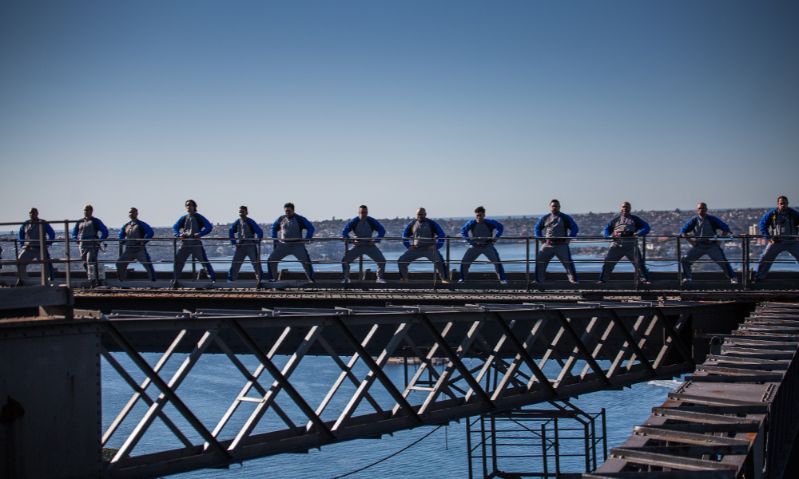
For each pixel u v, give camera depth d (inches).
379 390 1795.0
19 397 331.9
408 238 789.2
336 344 661.9
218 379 1991.9
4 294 339.6
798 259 729.6
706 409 273.1
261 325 431.5
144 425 383.2
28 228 844.0
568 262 766.5
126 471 374.9
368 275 973.2
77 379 350.0
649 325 637.9
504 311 539.5
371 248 803.4
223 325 416.2
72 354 349.4
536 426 1660.9
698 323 642.2
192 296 707.4
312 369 2092.8
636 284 746.2
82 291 768.9
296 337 655.1
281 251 812.0
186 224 834.8
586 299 667.4
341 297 686.5
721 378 337.7
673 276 911.0
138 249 844.6
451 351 514.0
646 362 613.3
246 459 421.4
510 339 545.6
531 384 575.2
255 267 824.3
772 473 319.0
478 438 1590.8
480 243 788.6
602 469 214.5
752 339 444.5
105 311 721.0
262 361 432.8
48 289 354.0
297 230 812.0
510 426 1685.5
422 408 502.0
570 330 574.9
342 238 797.2
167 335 678.5
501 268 789.9
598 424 1628.9
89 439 352.8
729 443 233.5
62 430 344.2
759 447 251.8
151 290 772.6
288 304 693.3
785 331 470.9
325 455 1529.3
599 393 1943.9
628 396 1892.2
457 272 882.1
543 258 768.3
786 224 735.7
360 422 476.4
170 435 1534.2
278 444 435.5
